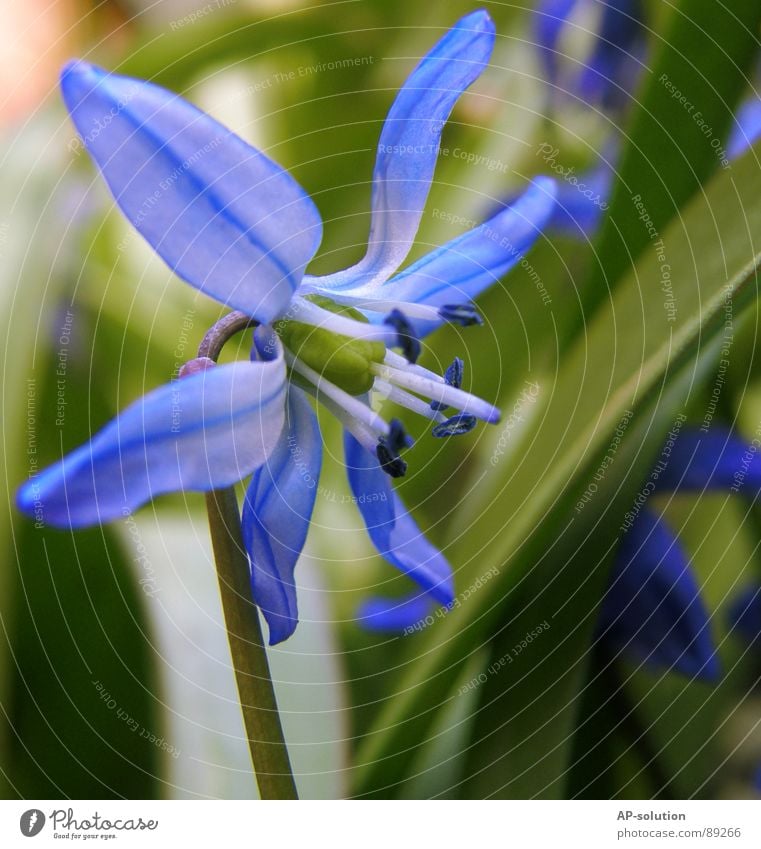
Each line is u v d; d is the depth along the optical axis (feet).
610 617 0.57
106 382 0.60
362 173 0.64
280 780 0.52
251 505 0.53
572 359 0.55
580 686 0.55
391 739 0.54
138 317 0.61
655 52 0.56
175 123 0.49
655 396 0.54
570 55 0.62
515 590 0.55
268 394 0.50
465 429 0.54
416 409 0.54
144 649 0.58
